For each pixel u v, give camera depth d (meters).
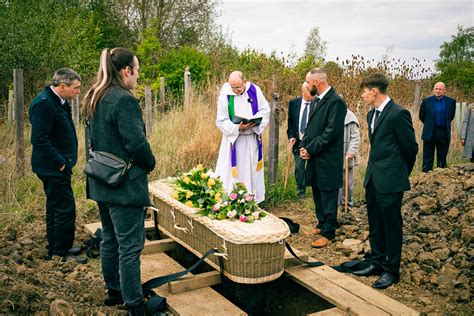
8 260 4.12
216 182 4.63
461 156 10.76
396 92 12.43
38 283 3.80
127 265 3.44
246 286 4.65
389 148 4.24
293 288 4.66
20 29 14.24
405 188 4.22
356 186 7.55
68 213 4.74
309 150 5.28
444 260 4.70
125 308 3.84
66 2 22.89
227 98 6.08
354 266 4.73
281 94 12.48
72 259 4.77
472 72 25.92
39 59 14.11
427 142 8.93
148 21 25.09
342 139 5.25
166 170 7.52
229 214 4.15
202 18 26.17
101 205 3.66
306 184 5.55
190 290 4.04
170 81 16.27
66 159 4.65
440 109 8.74
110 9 24.75
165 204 4.98
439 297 4.21
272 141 7.29
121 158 3.36
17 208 6.05
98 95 3.35
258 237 3.78
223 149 6.27
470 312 3.95
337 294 3.96
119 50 3.44
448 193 5.70
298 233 5.86
